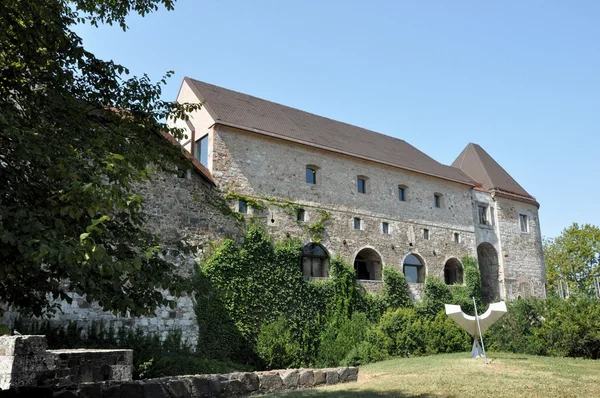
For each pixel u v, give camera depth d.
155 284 7.64
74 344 15.86
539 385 11.39
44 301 7.90
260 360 20.81
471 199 34.16
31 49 7.96
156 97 9.52
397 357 21.27
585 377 12.62
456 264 31.94
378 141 33.97
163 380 9.72
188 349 19.16
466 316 16.88
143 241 8.02
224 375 10.86
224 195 22.78
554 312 21.86
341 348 23.41
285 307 22.86
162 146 9.45
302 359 22.30
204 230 21.38
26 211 6.07
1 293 7.27
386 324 22.53
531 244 36.66
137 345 17.31
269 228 23.78
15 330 14.38
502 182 37.38
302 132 27.61
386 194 29.27
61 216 6.84
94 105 9.03
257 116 26.78
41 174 7.15
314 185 26.20
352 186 27.83
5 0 7.59
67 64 8.74
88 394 8.22
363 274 28.16
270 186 24.48
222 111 24.84
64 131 7.96
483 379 12.25
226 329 20.66
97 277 6.92
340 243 26.20
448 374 13.26
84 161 7.40
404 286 28.05
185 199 21.05
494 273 34.22
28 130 6.96
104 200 6.35
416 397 10.14
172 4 9.63
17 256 6.03
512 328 22.84
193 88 26.45
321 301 24.38
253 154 24.38
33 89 8.57
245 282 21.89
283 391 11.48
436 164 35.16
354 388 11.59
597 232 52.91
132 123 9.23
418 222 30.27
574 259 53.78
